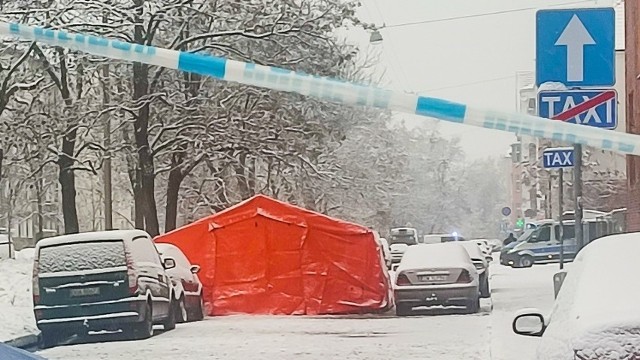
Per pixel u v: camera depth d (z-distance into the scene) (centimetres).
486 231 11012
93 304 1548
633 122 2673
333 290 2136
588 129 316
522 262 4188
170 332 1709
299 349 1414
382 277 2138
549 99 827
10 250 3884
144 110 2778
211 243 2195
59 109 2789
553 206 5959
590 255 613
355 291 2130
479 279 2162
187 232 2211
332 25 2828
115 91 2825
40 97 2853
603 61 826
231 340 1549
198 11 2742
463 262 2028
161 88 2808
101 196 5719
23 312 1772
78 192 6044
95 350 1438
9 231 4672
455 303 1997
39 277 1562
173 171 2991
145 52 322
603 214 3541
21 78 2764
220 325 1855
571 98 826
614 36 826
